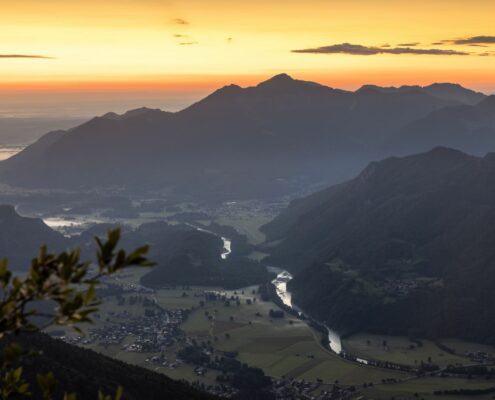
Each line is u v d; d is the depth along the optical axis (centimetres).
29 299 1497
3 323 1478
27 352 1633
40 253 1534
